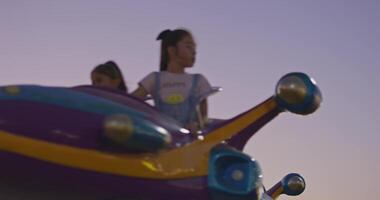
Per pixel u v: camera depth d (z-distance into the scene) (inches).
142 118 181.8
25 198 180.1
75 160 172.2
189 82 224.2
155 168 184.7
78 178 173.9
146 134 174.9
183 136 199.3
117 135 171.6
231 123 220.2
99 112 178.5
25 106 172.2
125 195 181.6
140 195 183.2
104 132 172.7
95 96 185.3
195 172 196.1
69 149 171.8
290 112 225.0
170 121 199.9
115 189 178.9
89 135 174.2
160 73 226.5
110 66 262.4
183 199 191.2
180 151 194.9
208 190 197.8
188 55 236.2
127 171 179.0
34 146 169.0
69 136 172.4
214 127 217.6
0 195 179.3
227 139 217.2
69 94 180.1
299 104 217.0
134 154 180.4
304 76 219.3
